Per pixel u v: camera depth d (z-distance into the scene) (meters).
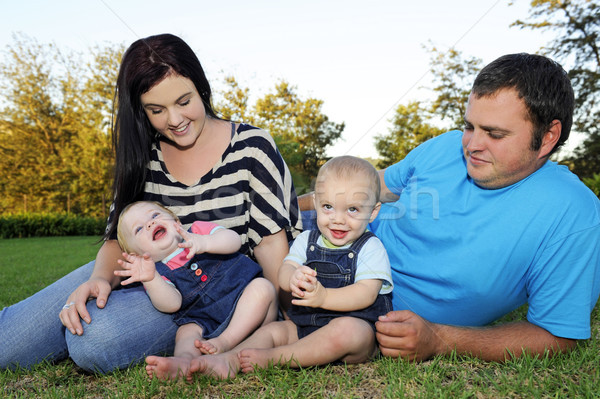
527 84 1.67
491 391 1.63
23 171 28.77
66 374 2.01
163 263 2.24
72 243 14.29
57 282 2.26
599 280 1.80
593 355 1.88
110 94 26.14
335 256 2.17
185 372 1.79
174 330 2.15
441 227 2.00
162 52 2.06
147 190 2.43
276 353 1.86
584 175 17.47
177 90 2.07
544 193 1.81
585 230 1.75
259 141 2.43
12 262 8.47
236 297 2.15
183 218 2.39
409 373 1.76
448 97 21.22
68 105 29.80
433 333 1.87
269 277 2.48
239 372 1.87
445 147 2.25
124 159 2.31
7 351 2.04
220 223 2.40
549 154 1.82
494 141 1.76
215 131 2.39
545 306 1.84
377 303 2.08
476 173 1.86
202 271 2.18
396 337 1.82
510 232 1.83
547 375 1.72
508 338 1.86
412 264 2.11
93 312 1.96
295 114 24.81
